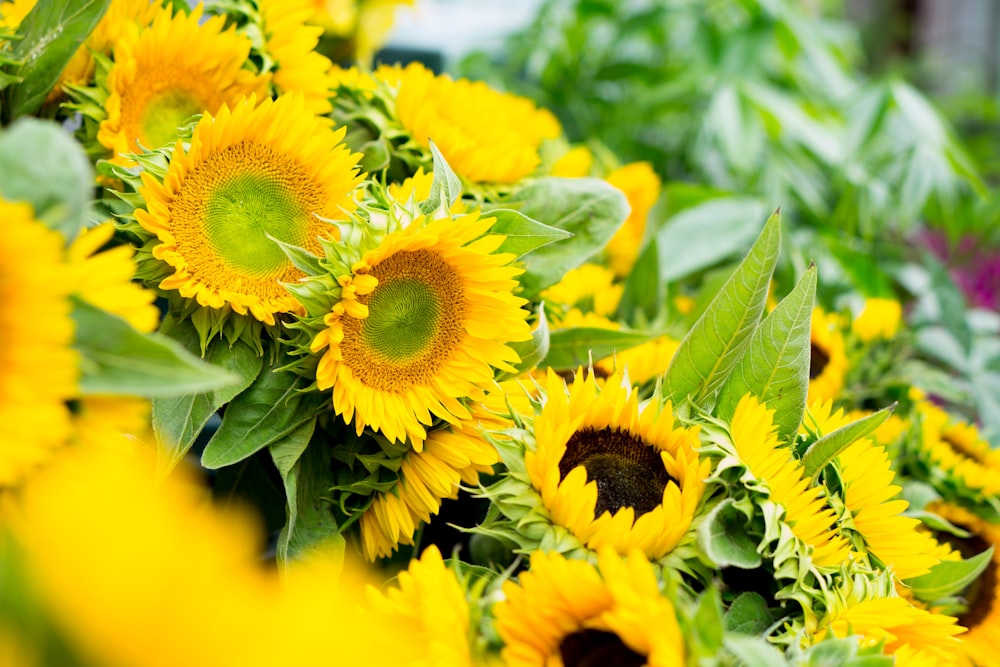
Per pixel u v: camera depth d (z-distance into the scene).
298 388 1.03
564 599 0.88
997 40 3.79
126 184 1.04
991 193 2.02
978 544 1.18
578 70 2.25
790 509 0.97
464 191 1.14
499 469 1.08
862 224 1.86
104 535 0.74
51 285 0.83
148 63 1.07
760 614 0.96
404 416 1.02
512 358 1.04
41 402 0.84
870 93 2.00
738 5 2.34
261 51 1.11
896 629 0.96
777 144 2.04
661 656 0.84
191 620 0.71
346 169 1.04
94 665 0.69
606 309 1.29
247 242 1.02
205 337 1.01
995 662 1.11
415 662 0.88
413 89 1.14
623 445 1.00
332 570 1.02
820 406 1.06
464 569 0.97
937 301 1.55
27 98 1.03
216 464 1.00
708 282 1.36
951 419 1.27
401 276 1.02
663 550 0.95
